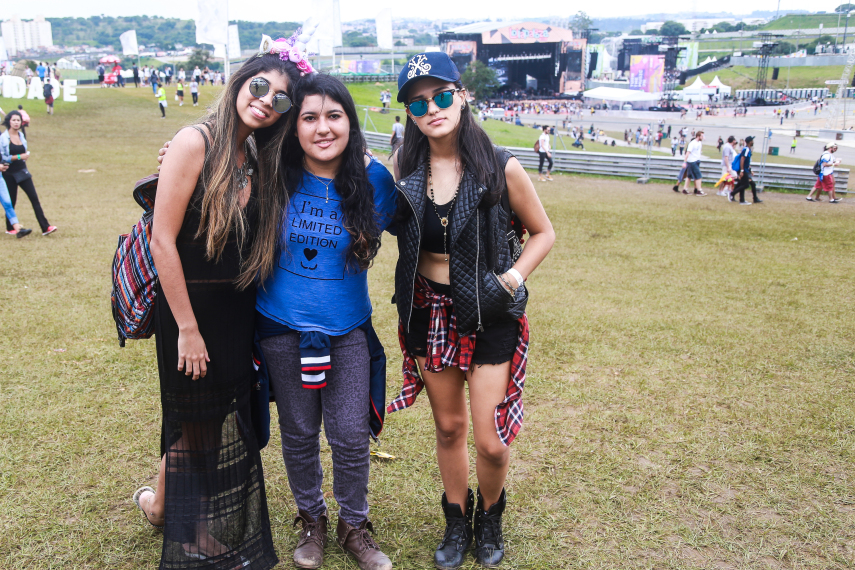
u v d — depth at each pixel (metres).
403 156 2.20
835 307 5.83
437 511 2.67
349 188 2.09
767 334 5.01
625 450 3.17
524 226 2.34
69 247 7.32
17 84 26.36
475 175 2.06
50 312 5.01
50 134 19.56
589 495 2.78
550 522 2.59
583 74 102.00
